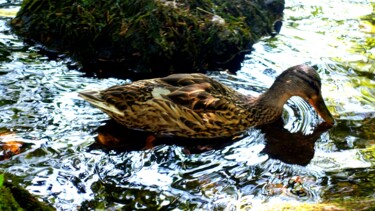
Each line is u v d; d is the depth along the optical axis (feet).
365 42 37.22
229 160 24.84
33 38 35.17
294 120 28.60
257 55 35.22
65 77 31.27
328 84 31.68
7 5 39.93
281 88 28.37
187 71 33.58
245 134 27.45
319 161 24.73
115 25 33.86
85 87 30.22
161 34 33.50
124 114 26.63
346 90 31.07
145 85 27.20
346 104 29.63
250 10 38.32
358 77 32.58
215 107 27.02
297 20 40.52
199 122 26.78
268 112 28.25
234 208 21.39
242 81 32.01
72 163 23.73
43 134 25.48
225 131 27.25
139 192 22.22
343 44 36.91
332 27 39.45
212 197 22.09
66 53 34.17
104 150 24.93
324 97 30.25
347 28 39.34
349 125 27.78
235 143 26.53
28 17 35.94
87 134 25.91
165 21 33.96
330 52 35.68
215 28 34.68
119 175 23.27
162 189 22.48
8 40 34.99
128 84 27.32
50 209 18.98
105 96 26.66
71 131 25.99
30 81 30.14
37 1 36.17
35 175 22.71
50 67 32.35
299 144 26.23
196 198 22.00
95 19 34.32
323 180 23.29
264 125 28.14
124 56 33.45
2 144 24.40
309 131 27.43
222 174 23.66
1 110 27.02
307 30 38.99
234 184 22.99
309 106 30.07
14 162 23.40
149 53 33.17
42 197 21.47
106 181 22.81
